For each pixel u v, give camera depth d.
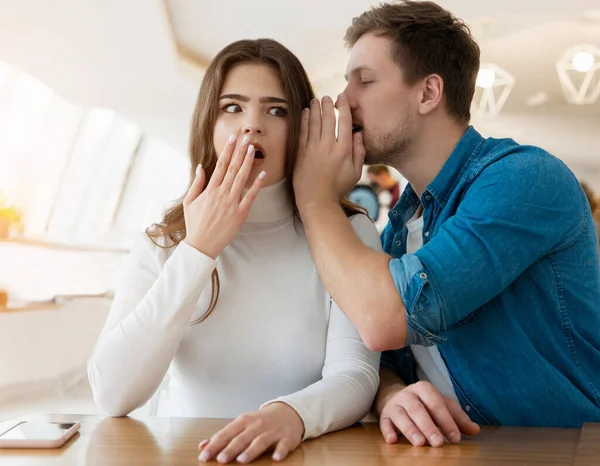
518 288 1.38
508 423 1.36
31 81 4.92
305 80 1.46
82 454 0.91
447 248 1.24
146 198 7.11
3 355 4.25
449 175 1.49
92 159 6.10
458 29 1.56
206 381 1.33
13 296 5.06
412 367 1.49
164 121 5.83
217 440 0.91
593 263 1.44
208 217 1.23
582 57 5.10
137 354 1.17
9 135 5.07
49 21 3.63
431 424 1.01
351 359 1.26
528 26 4.84
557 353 1.38
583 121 6.39
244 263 1.37
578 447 0.97
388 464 0.88
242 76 1.37
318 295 1.36
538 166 1.34
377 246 1.46
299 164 1.40
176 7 4.25
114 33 3.86
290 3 4.26
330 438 1.06
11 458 0.89
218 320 1.34
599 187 6.66
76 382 4.95
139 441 0.99
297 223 1.44
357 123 1.56
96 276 6.15
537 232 1.29
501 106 6.10
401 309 1.20
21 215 5.35
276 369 1.32
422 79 1.52
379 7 1.60
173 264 1.22
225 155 1.28
